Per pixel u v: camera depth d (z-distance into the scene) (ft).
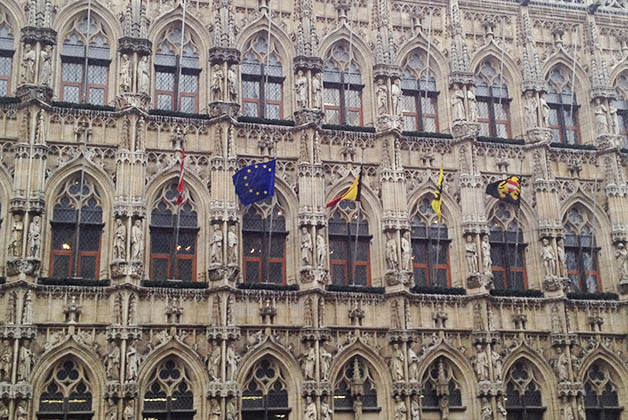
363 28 130.62
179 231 113.50
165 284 107.96
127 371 102.47
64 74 116.67
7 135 109.50
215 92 118.83
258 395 108.68
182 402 105.70
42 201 106.93
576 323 122.21
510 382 118.42
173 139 115.24
